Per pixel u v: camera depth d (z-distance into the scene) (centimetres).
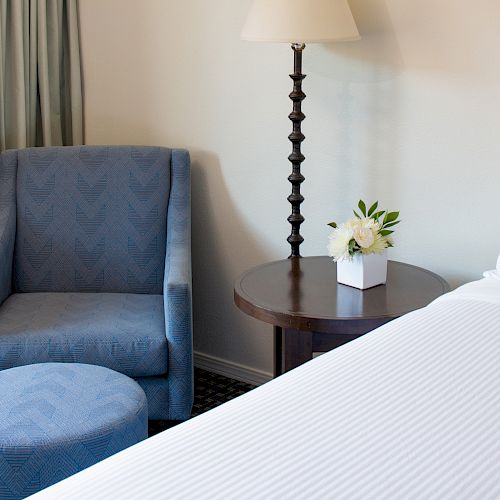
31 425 190
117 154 297
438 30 238
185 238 279
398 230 259
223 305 312
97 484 106
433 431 119
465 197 243
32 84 316
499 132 232
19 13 304
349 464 110
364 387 134
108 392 206
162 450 114
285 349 216
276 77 278
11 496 186
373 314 208
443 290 226
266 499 102
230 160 298
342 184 269
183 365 250
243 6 281
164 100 312
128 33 316
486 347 151
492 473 108
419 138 248
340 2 234
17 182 296
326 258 263
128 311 267
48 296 284
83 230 295
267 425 121
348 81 260
